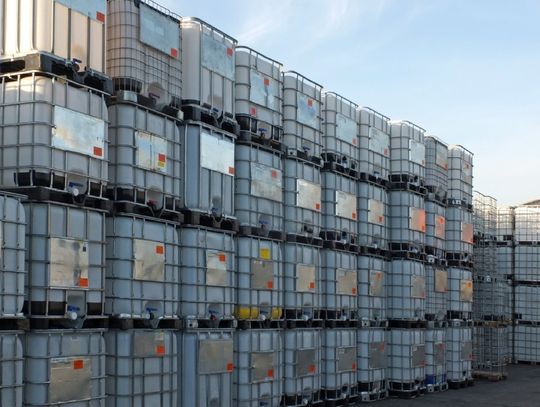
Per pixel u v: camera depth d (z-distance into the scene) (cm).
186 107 1002
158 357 923
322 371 1341
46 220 777
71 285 798
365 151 1487
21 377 740
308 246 1272
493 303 2128
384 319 1522
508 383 1903
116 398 875
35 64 780
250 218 1127
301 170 1261
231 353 1050
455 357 1781
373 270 1488
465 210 1878
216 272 1030
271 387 1158
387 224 1577
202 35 1024
